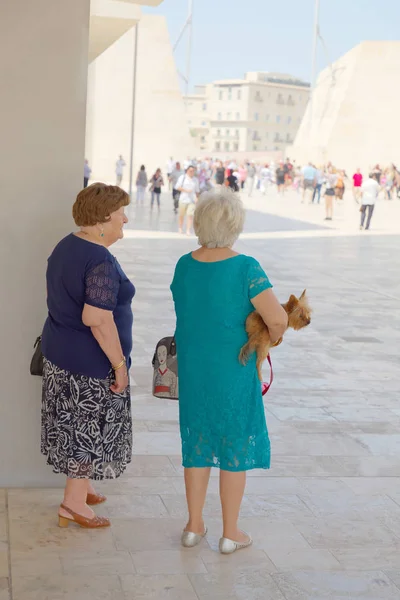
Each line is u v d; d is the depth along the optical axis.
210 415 3.67
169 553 3.77
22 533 3.88
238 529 3.87
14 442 4.38
